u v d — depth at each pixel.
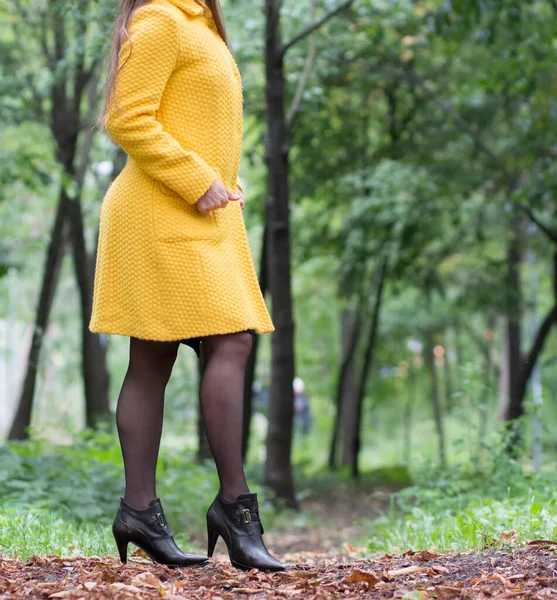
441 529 4.84
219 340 3.21
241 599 2.81
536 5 11.88
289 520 9.81
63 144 12.97
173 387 18.25
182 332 3.11
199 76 3.17
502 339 19.14
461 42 12.62
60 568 3.33
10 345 27.20
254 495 3.25
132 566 3.33
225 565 3.41
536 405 7.02
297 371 27.98
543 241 15.59
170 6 3.16
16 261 15.09
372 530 7.02
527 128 12.80
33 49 12.94
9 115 12.44
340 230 15.32
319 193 15.30
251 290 3.36
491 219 15.03
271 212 10.60
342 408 23.09
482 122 13.84
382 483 15.55
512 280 16.17
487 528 4.29
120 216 3.18
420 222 14.31
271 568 3.19
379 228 14.51
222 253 3.20
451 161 14.38
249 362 12.02
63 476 6.47
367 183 13.20
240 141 3.38
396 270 15.33
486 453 7.08
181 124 3.17
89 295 13.41
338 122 14.48
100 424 8.70
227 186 3.30
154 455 3.35
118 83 3.10
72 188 11.22
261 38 11.34
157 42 3.08
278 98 10.44
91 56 8.98
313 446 28.53
